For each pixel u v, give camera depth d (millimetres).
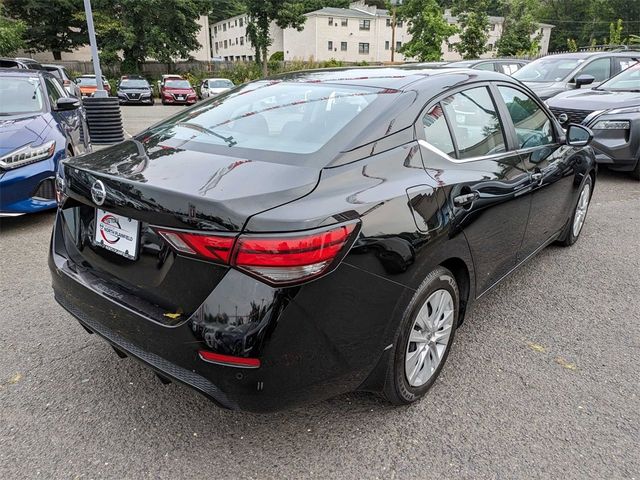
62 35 36312
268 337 1798
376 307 2064
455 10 35906
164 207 1896
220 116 2773
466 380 2713
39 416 2408
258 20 39250
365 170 2154
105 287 2232
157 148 2471
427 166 2422
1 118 5348
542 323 3332
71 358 2883
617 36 37688
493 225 2822
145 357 2092
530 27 43062
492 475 2092
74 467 2113
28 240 4793
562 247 4664
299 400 1986
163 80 28844
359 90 2645
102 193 2127
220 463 2150
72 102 5973
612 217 5613
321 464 2152
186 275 1917
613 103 7172
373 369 2182
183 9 36844
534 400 2561
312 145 2236
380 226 2031
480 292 2922
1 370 2760
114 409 2467
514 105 3326
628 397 2594
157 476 2078
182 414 2443
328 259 1830
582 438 2303
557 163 3666
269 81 3176
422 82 2676
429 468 2131
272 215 1781
